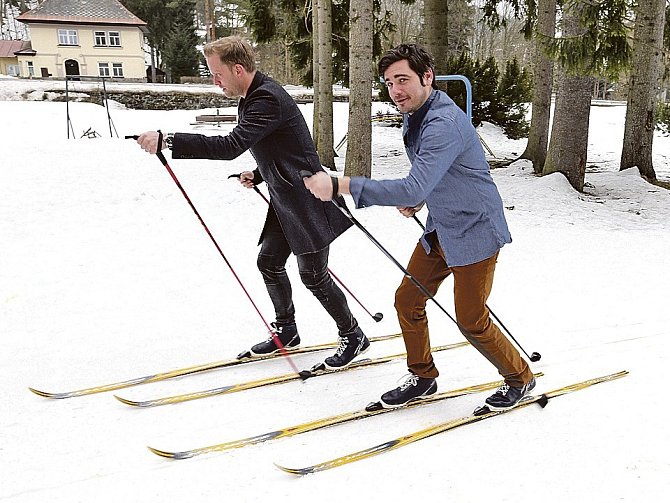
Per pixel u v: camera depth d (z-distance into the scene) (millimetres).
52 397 2803
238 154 2557
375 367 3221
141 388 2930
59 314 3887
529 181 8523
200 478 2211
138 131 12844
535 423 2615
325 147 9172
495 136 14891
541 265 5320
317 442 2463
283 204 2795
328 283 2982
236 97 2752
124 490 2139
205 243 5422
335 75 12055
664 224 6984
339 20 11047
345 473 2242
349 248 5523
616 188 8742
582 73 7832
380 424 2621
